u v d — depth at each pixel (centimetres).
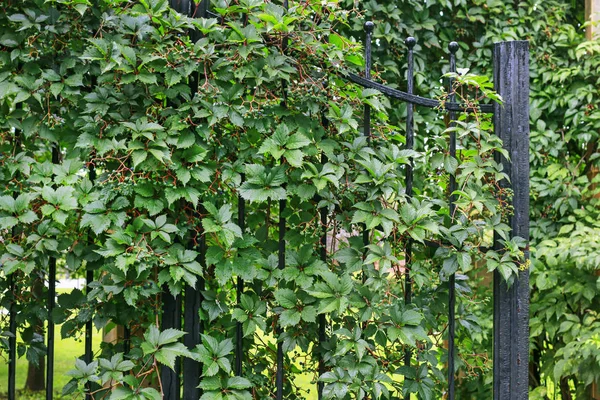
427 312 257
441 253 241
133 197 229
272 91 233
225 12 227
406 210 233
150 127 216
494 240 249
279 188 227
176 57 219
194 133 228
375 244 236
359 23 375
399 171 253
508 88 250
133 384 215
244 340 252
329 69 238
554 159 417
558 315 377
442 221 244
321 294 223
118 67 214
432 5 406
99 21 226
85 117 219
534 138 405
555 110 415
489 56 407
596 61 397
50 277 229
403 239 248
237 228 220
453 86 255
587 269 376
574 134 403
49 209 214
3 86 221
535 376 417
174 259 218
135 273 222
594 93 404
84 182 221
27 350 238
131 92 224
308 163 226
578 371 363
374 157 246
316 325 242
